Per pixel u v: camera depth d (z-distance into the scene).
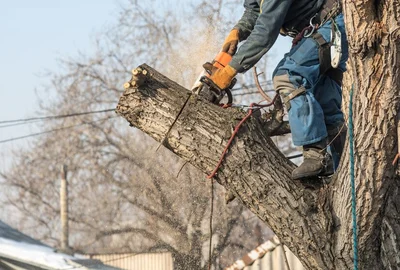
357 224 7.61
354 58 6.79
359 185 7.38
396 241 7.76
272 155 8.04
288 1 7.96
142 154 39.56
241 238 38.91
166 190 36.00
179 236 35.59
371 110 6.94
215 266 36.28
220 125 7.99
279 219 7.91
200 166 8.06
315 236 7.82
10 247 30.73
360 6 6.46
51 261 29.84
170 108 8.06
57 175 50.19
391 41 6.52
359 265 7.88
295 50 8.05
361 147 7.19
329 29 8.02
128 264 38.53
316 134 7.82
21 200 52.03
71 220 46.91
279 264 22.55
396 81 6.72
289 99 7.93
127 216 44.62
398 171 7.39
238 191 8.01
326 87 8.45
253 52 8.03
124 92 8.20
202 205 34.72
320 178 8.09
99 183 45.03
